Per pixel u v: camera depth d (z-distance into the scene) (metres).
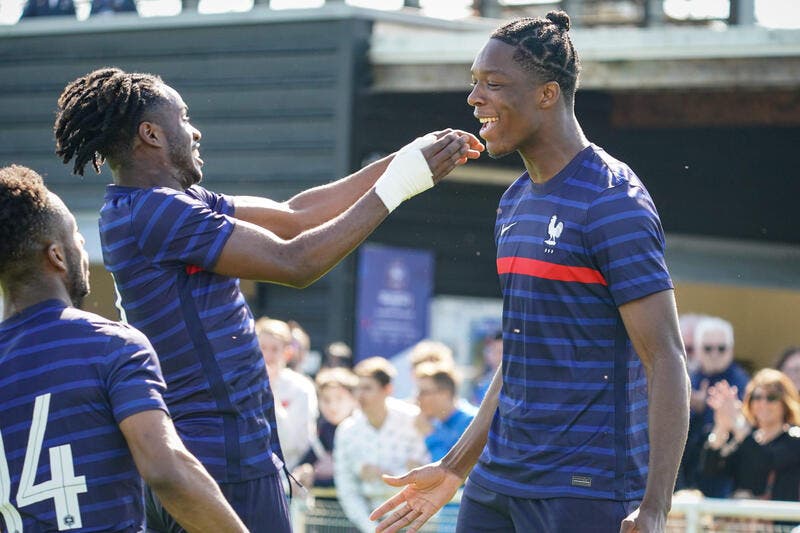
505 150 4.16
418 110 12.28
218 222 4.16
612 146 12.98
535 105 4.10
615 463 4.01
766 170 13.64
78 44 12.90
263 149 12.17
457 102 12.41
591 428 4.03
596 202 3.99
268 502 4.30
